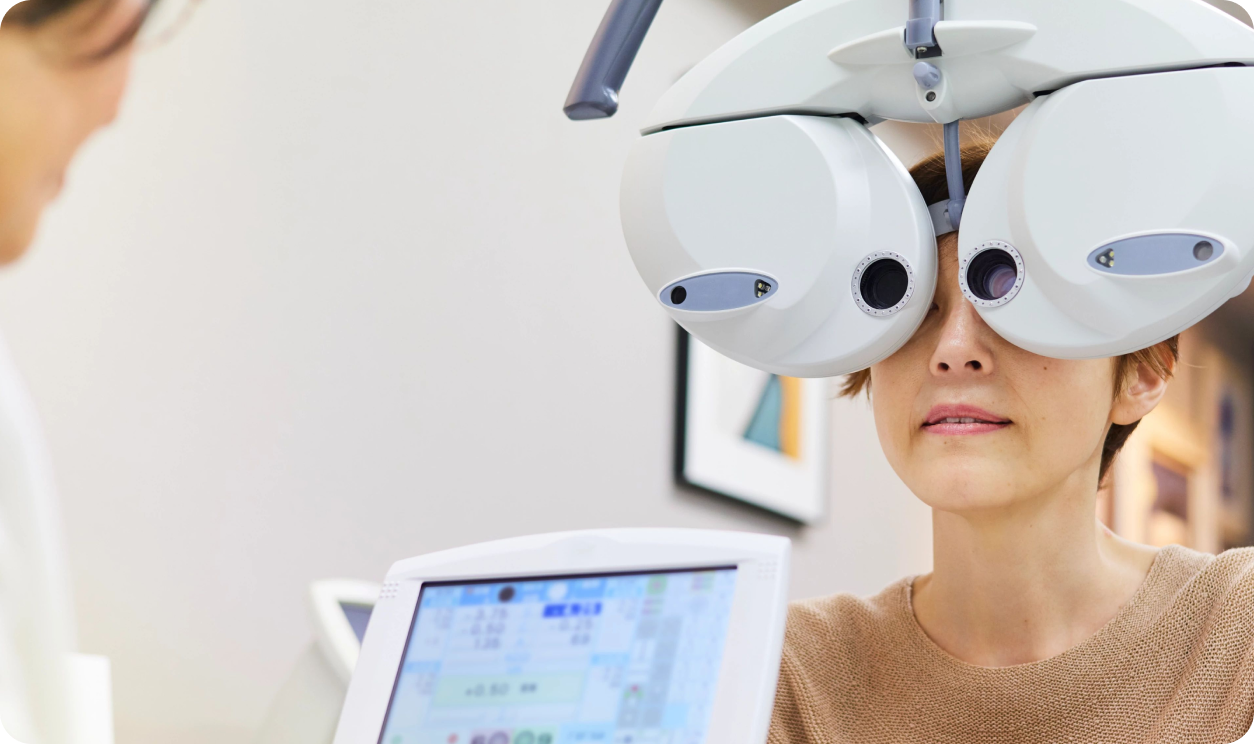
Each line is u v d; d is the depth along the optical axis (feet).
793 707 2.67
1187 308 1.82
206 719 4.23
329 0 5.04
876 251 2.06
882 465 8.54
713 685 1.63
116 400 4.06
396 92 5.31
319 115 4.93
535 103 6.09
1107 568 2.49
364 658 1.89
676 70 7.07
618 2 2.09
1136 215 1.82
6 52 3.81
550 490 5.82
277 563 4.54
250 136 4.63
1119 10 1.88
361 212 5.07
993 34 1.93
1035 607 2.46
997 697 2.43
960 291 2.18
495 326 5.65
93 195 4.04
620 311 6.42
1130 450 10.48
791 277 2.08
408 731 1.80
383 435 5.03
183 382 4.29
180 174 4.35
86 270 4.00
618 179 6.58
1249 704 2.20
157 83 4.28
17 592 3.10
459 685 1.81
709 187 2.15
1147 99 1.83
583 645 1.76
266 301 4.63
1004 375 2.17
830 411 7.93
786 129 2.10
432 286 5.36
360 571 4.85
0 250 3.73
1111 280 1.83
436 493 5.24
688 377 6.66
